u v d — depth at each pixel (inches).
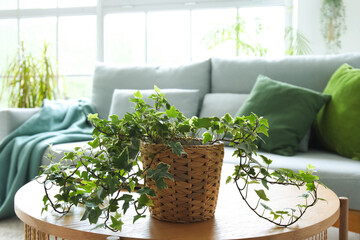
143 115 40.3
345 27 149.6
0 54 178.4
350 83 87.4
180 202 39.1
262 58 112.1
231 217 41.9
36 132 106.5
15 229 90.5
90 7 170.7
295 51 153.7
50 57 161.8
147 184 39.8
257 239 35.7
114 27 170.4
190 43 163.5
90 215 34.7
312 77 103.7
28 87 149.6
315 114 90.4
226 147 95.8
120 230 35.6
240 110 97.3
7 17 178.2
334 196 49.8
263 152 90.3
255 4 156.9
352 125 83.8
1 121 106.3
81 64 173.5
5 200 95.2
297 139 88.8
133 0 166.7
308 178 39.8
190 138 41.3
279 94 93.2
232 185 55.9
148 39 167.5
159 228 38.2
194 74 116.9
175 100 110.0
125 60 170.6
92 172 38.0
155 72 121.0
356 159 81.8
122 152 36.1
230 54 158.6
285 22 155.9
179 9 163.2
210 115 107.1
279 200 48.1
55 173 40.4
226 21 160.1
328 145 90.0
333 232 87.2
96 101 124.0
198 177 38.5
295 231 37.3
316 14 151.2
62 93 167.8
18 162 97.3
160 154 38.2
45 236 42.2
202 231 37.4
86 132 110.6
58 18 174.6
